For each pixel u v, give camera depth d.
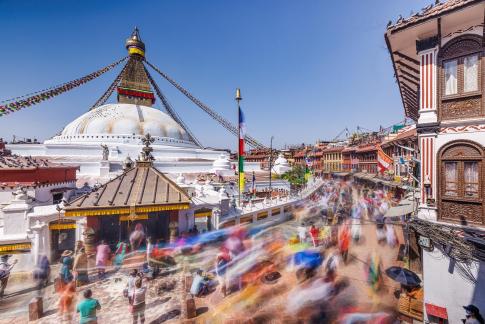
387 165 18.17
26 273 11.30
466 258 7.25
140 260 12.59
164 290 10.42
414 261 11.28
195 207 15.72
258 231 18.00
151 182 14.83
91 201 12.63
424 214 8.44
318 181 46.09
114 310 9.00
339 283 10.69
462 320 7.34
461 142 7.79
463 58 7.89
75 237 13.58
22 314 8.79
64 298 9.55
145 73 48.12
